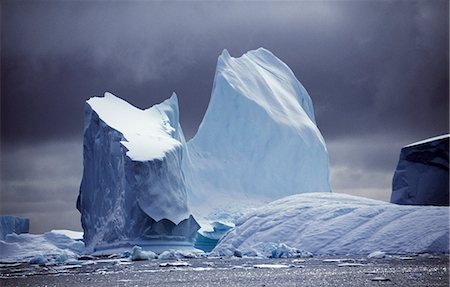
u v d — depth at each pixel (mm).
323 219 79688
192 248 98688
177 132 126625
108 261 83438
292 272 58969
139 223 94688
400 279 51188
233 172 142750
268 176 143250
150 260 85062
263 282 52094
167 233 96750
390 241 72125
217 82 149375
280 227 81125
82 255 99688
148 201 95062
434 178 98500
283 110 150750
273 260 74000
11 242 127812
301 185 144625
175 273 61281
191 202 136250
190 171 138875
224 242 84688
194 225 104125
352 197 88125
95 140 109062
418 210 75875
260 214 86000
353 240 74750
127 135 103062
